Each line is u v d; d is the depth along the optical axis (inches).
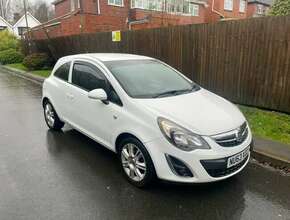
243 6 1486.2
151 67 195.8
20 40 1124.5
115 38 471.5
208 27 321.4
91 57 195.2
